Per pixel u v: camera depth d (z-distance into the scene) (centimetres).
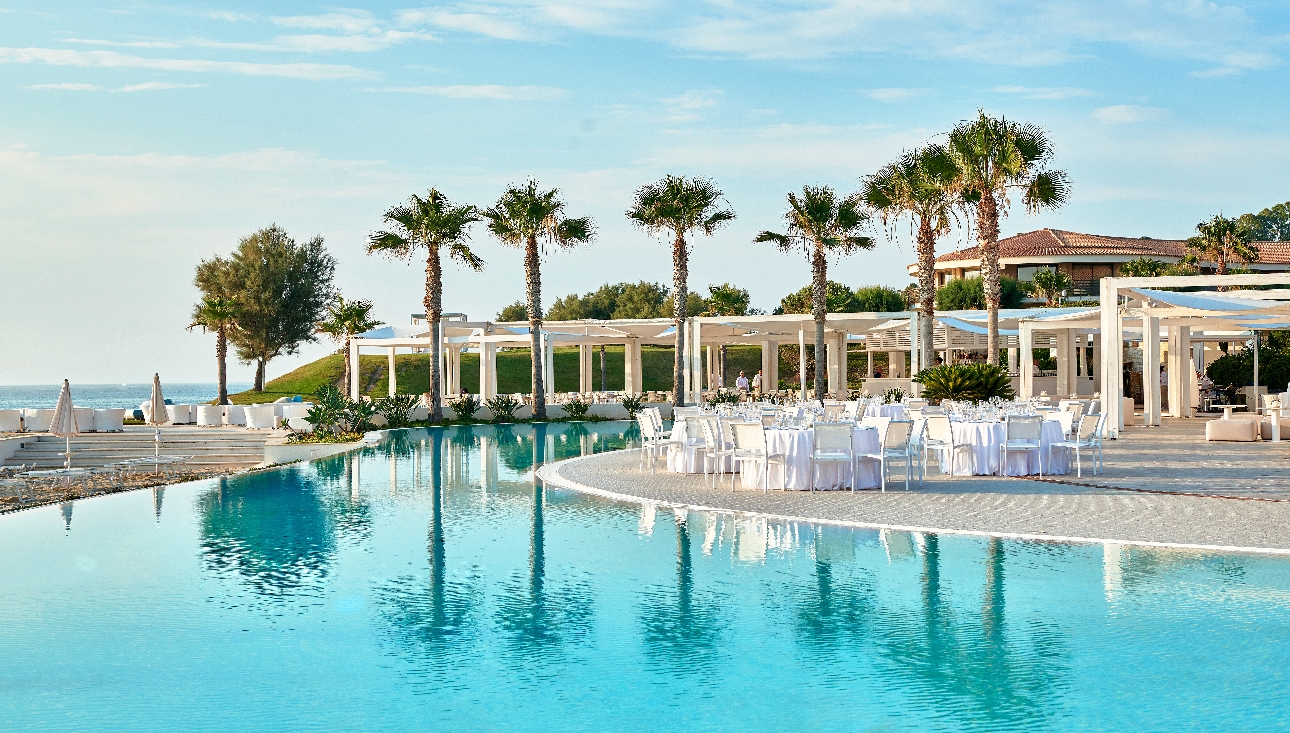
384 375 6100
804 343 4169
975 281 5875
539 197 3394
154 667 641
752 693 580
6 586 867
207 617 760
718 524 1159
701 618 741
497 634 706
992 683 592
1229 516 1153
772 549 996
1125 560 917
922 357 3109
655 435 1789
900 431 1434
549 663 641
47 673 631
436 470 1844
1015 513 1195
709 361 4859
